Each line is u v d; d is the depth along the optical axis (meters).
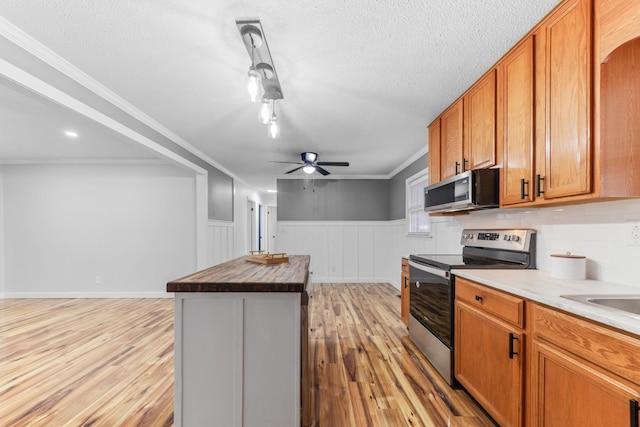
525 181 1.75
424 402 2.00
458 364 2.10
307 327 1.73
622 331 1.00
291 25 1.62
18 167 4.96
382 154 4.55
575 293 1.38
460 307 2.06
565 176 1.48
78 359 2.64
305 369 1.72
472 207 2.29
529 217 2.23
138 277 4.98
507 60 1.90
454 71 2.12
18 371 2.42
